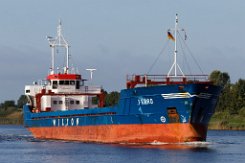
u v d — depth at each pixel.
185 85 197.88
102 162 173.88
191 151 194.00
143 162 171.12
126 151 196.12
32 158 190.62
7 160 186.88
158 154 186.62
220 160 177.38
